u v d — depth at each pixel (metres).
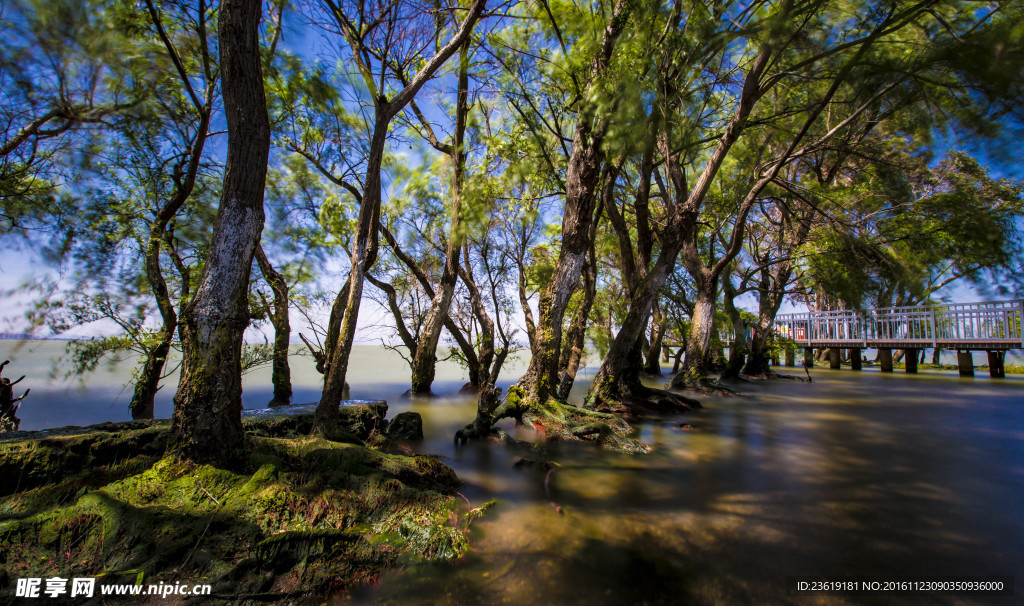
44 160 6.60
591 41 7.76
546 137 11.13
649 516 4.34
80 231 7.42
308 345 11.97
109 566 2.87
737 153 13.65
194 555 2.96
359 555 3.28
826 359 30.83
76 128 6.38
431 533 3.63
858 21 7.22
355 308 5.00
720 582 3.17
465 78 11.57
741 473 5.87
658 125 7.64
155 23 6.47
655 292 10.48
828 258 13.33
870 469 6.08
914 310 20.48
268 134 4.05
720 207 16.03
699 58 7.55
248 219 3.94
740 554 3.59
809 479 5.60
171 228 8.38
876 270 12.26
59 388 11.98
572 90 8.94
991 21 5.32
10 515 3.33
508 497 4.79
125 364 14.57
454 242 12.10
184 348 3.82
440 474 4.89
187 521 3.13
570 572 3.28
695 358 14.75
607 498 4.85
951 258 10.96
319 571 3.10
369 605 2.85
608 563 3.41
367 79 5.57
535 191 12.47
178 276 8.69
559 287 8.53
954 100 6.26
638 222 10.80
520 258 13.66
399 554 3.38
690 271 15.17
